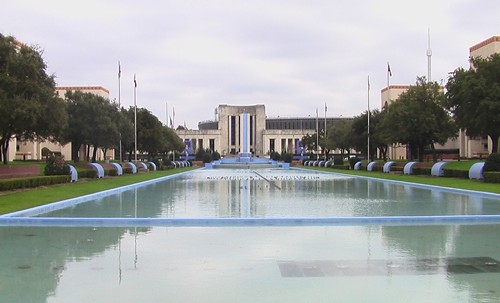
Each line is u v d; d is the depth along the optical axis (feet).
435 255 29.27
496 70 109.91
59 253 29.91
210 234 36.81
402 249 31.07
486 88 108.37
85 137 139.44
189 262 27.40
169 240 34.24
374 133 189.06
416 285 22.79
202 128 522.06
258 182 109.81
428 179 108.58
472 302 20.24
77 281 23.50
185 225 41.81
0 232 38.22
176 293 21.59
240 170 216.95
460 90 115.03
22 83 81.30
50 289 22.18
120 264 26.96
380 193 75.56
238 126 455.63
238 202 60.44
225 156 410.93
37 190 76.64
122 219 42.57
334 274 24.81
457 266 26.45
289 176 142.72
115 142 145.28
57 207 54.49
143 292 21.74
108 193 74.90
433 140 147.02
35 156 221.66
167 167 215.10
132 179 114.62
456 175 111.96
